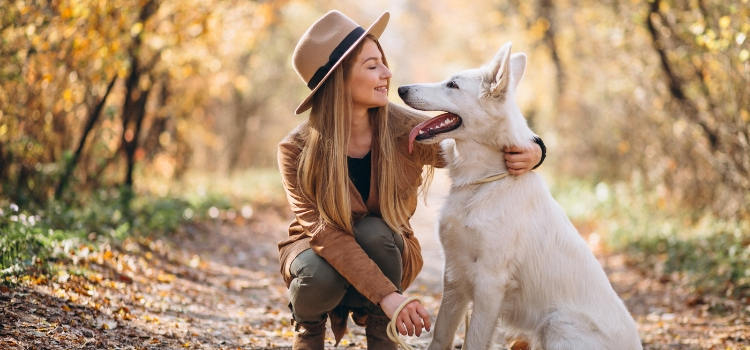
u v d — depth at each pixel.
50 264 4.39
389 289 2.88
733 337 4.39
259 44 15.45
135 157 10.18
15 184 7.44
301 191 3.11
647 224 9.00
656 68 9.03
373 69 3.05
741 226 7.36
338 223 3.00
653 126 10.41
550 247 3.28
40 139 7.89
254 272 6.62
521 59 3.59
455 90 3.33
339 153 2.98
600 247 9.22
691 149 9.34
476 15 17.77
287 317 4.80
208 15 8.38
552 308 3.27
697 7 7.46
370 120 3.22
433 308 5.52
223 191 12.43
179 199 9.57
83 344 3.24
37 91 7.30
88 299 4.00
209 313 4.57
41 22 6.74
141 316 3.99
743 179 7.36
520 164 3.28
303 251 3.09
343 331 3.36
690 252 7.12
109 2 7.14
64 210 6.78
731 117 7.38
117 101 9.85
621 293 6.51
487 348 3.27
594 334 3.17
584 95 13.70
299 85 19.84
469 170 3.39
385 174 3.11
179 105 12.38
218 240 7.91
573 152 16.23
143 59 9.34
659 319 5.27
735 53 6.79
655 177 10.56
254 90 18.58
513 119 3.31
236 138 19.12
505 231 3.24
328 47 3.02
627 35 9.50
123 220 7.18
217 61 10.43
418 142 3.29
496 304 3.26
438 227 3.48
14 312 3.41
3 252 3.99
